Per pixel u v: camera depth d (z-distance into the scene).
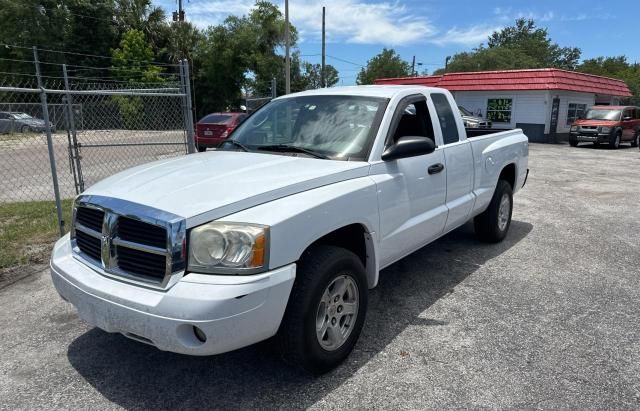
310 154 3.63
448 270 5.04
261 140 4.03
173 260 2.51
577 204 8.57
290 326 2.80
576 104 27.39
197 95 47.41
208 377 3.10
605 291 4.50
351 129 3.74
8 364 3.27
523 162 6.29
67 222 6.72
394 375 3.10
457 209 4.66
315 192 3.02
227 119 15.90
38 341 3.57
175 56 46.56
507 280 4.77
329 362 3.06
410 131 4.29
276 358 3.31
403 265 5.19
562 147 21.94
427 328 3.74
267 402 2.84
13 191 9.62
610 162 15.62
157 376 3.11
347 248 3.56
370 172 3.46
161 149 15.48
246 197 2.73
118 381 3.06
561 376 3.09
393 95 4.00
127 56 42.47
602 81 28.28
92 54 44.75
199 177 3.05
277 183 2.93
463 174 4.74
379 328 3.73
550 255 5.57
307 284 2.82
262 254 2.57
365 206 3.29
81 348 3.47
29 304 4.21
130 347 3.48
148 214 2.61
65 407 2.81
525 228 6.81
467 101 27.36
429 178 4.11
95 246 2.91
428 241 4.41
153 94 7.15
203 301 2.41
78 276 2.85
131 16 47.97
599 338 3.59
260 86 45.97
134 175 3.25
